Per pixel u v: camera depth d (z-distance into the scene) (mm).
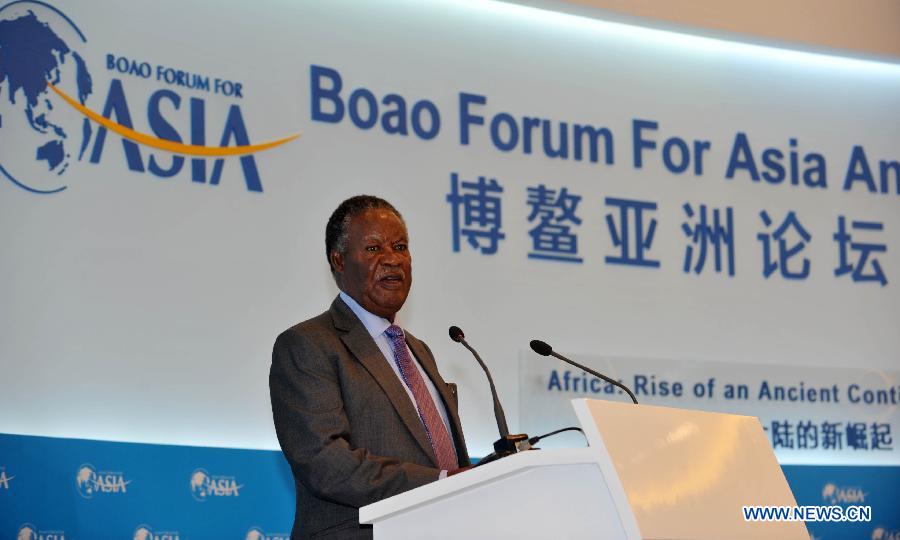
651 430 3043
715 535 2982
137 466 6168
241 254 6773
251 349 6691
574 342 7652
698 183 8320
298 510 4277
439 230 7410
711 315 8141
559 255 7738
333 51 7305
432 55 7625
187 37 6844
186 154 6715
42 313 6168
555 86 7996
